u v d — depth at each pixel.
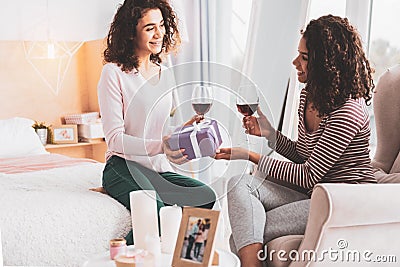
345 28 2.29
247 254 2.07
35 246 2.17
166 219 1.79
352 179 2.21
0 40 4.12
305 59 2.33
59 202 2.35
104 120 2.51
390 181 2.22
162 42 2.73
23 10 3.92
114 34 2.61
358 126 2.19
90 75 4.64
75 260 2.26
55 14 4.01
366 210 1.83
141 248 1.87
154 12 2.64
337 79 2.21
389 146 2.48
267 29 3.41
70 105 4.62
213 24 3.94
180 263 1.59
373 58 3.05
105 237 2.34
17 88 4.37
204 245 1.59
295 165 2.23
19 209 2.25
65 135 4.33
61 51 4.52
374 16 3.04
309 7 3.23
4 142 3.85
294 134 3.33
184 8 3.92
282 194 2.39
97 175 2.96
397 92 2.47
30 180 2.79
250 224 2.12
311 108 2.35
